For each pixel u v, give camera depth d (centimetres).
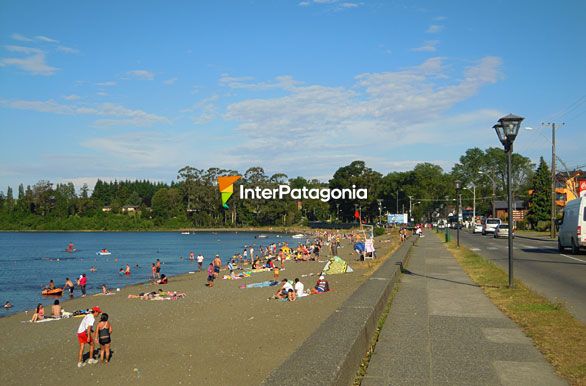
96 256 6888
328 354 620
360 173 13925
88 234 14788
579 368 722
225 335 1398
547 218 7850
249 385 941
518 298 1336
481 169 14075
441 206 13362
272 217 15412
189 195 15525
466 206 13950
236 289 2786
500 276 1850
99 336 1239
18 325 2016
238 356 1145
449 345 866
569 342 866
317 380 517
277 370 555
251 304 2045
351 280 2648
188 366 1099
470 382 673
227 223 15550
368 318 870
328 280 2734
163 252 7581
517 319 1070
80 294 3306
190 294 2659
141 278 4253
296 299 2073
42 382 1123
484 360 772
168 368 1104
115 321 1847
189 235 13838
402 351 829
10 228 16012
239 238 12200
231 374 1015
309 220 16425
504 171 14112
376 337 929
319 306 1866
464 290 1553
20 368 1254
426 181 13400
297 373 542
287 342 1265
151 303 2384
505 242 4853
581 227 3061
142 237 12975
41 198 16562
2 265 5638
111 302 2534
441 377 693
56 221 16250
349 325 802
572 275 1997
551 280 1830
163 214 16225
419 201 13062
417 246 4303
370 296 1146
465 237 6231
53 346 1522
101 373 1133
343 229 13138
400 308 1242
